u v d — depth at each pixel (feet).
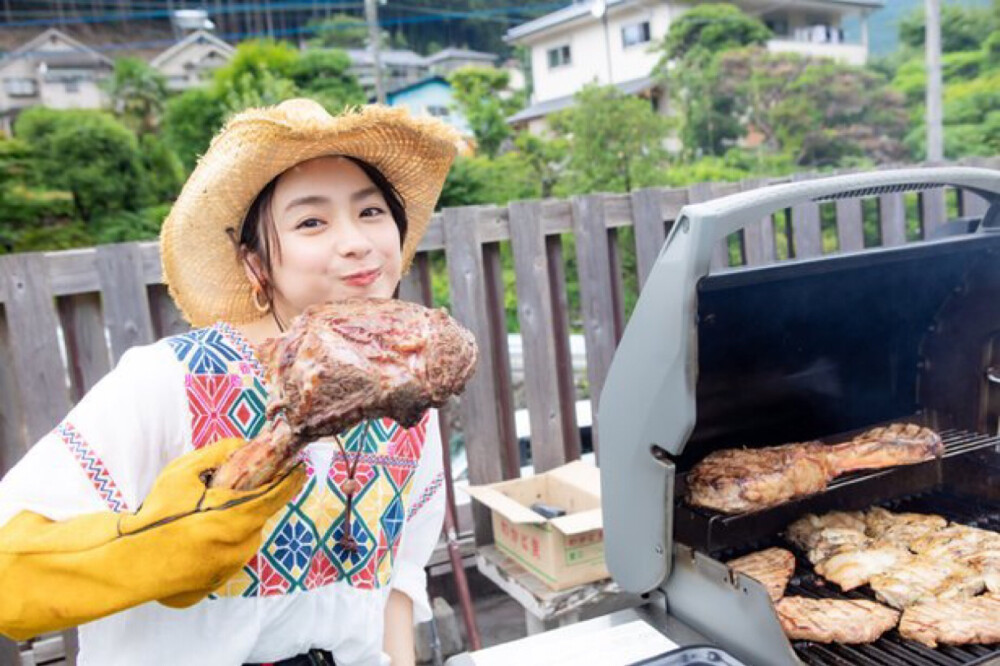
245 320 5.47
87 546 3.39
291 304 4.61
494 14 105.50
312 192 4.40
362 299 3.85
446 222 12.09
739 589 5.59
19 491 3.74
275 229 4.48
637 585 6.36
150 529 3.31
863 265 6.52
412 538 5.82
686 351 5.34
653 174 61.36
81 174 57.93
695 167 66.80
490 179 65.21
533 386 12.98
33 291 9.84
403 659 5.71
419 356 3.50
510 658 5.84
